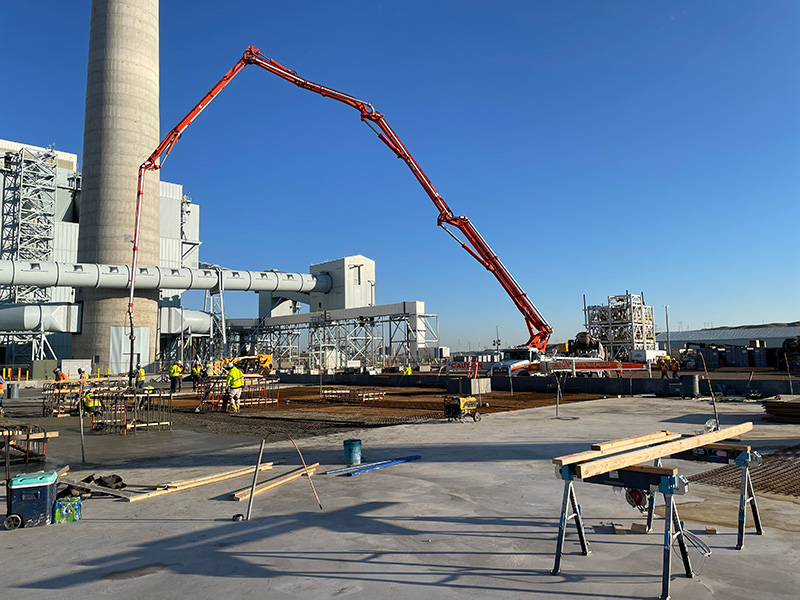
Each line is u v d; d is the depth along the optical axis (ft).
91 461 36.83
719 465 31.58
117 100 183.42
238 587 15.12
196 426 56.65
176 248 240.32
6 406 85.51
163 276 177.17
